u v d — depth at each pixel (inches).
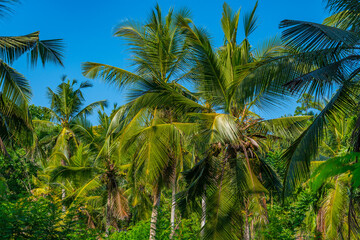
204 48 453.4
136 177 554.9
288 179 320.2
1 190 239.3
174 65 582.6
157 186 556.4
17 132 547.5
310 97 343.3
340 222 519.2
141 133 514.9
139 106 515.2
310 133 313.6
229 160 457.1
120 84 563.2
